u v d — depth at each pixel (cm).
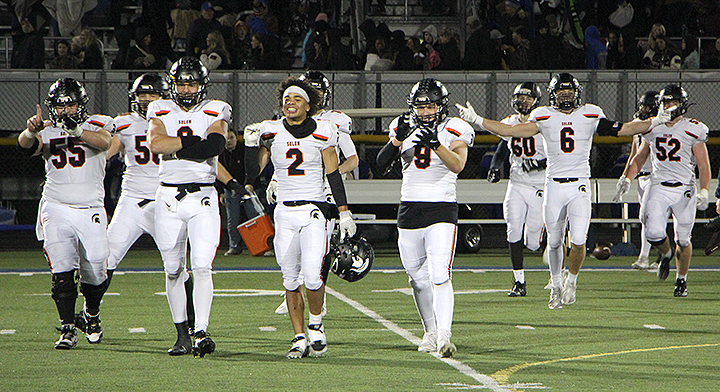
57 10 6875
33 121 2189
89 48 6219
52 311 3016
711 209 5984
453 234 2227
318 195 2217
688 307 3155
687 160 3500
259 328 2681
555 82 3064
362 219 4931
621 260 4888
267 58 6525
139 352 2284
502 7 7044
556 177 3102
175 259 2222
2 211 5756
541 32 6612
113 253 2489
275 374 2006
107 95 5641
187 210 2184
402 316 2933
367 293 3519
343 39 6806
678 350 2320
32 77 5638
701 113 5853
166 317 2886
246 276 4109
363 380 1939
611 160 6062
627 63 6850
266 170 4853
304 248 2189
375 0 7331
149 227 2519
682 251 3453
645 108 3575
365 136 5294
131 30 6544
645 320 2852
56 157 2278
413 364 2128
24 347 2352
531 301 3312
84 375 1989
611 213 5425
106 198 5184
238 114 5728
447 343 2175
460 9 7281
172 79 2209
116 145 2473
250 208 2695
